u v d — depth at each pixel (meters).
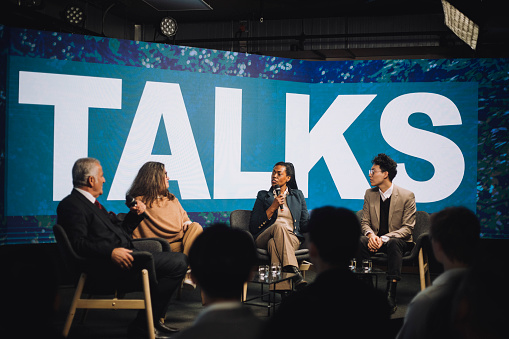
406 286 5.26
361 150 6.05
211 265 1.17
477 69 5.82
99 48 5.16
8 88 4.79
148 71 5.38
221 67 5.70
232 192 5.75
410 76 5.96
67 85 5.02
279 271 3.90
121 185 5.23
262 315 3.88
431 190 5.90
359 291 1.40
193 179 5.56
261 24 9.78
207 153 5.63
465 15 5.26
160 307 3.29
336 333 1.33
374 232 4.71
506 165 5.74
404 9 8.91
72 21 6.91
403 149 5.96
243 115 5.80
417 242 4.34
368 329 1.35
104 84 5.18
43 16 6.49
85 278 3.06
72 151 5.04
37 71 4.90
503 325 1.11
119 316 3.88
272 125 5.93
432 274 5.81
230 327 1.10
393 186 4.75
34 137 4.88
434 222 1.71
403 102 5.97
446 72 5.89
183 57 5.53
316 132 6.12
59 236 3.04
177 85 5.50
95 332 3.40
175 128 5.48
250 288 5.07
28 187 4.84
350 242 1.50
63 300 4.31
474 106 5.84
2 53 4.75
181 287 4.47
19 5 6.28
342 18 9.47
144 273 3.06
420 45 9.26
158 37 9.92
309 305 1.36
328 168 6.08
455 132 5.87
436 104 5.91
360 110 6.05
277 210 4.72
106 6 8.62
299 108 6.06
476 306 1.15
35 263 1.06
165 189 4.20
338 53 9.30
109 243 3.07
